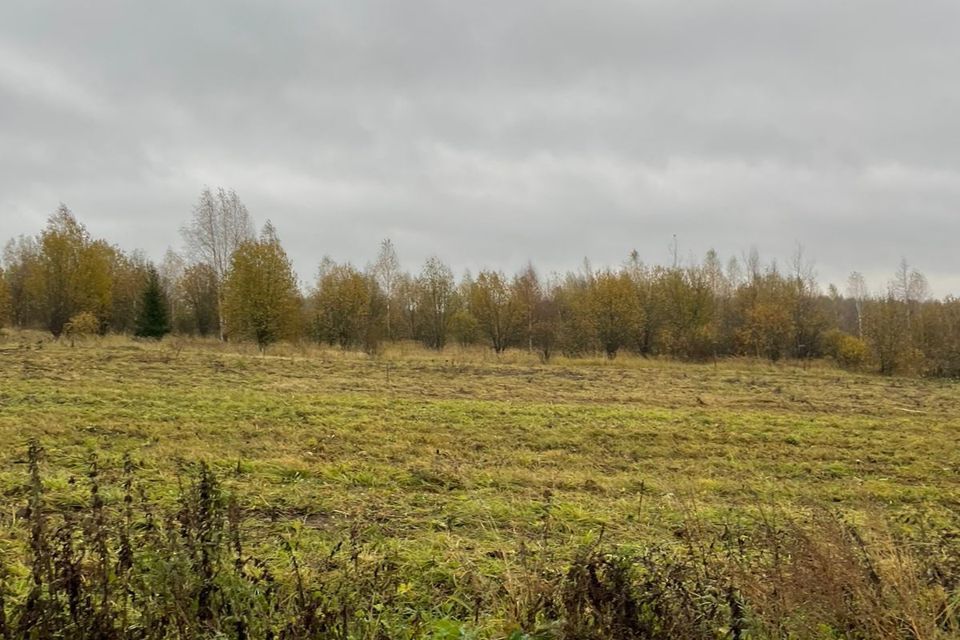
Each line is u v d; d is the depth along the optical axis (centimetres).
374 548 504
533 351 3531
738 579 371
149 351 2275
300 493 699
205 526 354
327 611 328
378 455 934
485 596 405
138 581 324
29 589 353
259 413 1198
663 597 361
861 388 2284
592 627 336
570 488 820
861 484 905
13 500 614
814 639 339
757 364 3250
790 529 461
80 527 361
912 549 430
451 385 1841
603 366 2842
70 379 1541
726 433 1230
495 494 761
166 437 962
